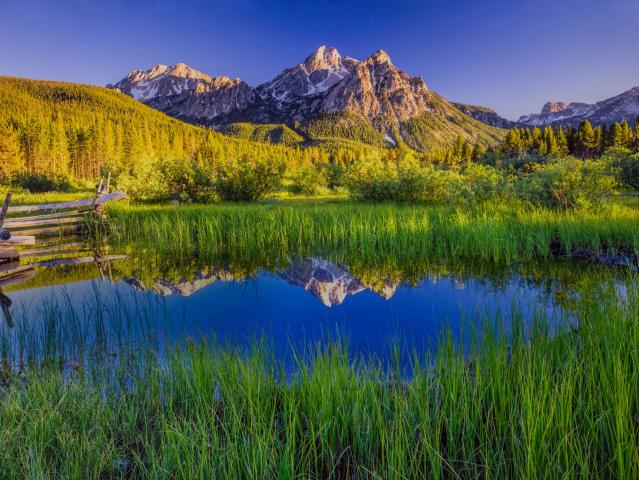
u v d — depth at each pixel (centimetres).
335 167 3753
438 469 227
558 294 628
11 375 374
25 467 235
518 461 238
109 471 246
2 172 5469
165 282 774
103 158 8075
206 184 2253
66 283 773
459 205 1499
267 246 1106
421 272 812
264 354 367
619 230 943
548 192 1333
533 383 272
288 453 225
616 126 7819
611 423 245
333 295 662
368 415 271
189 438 247
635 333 341
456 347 393
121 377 354
